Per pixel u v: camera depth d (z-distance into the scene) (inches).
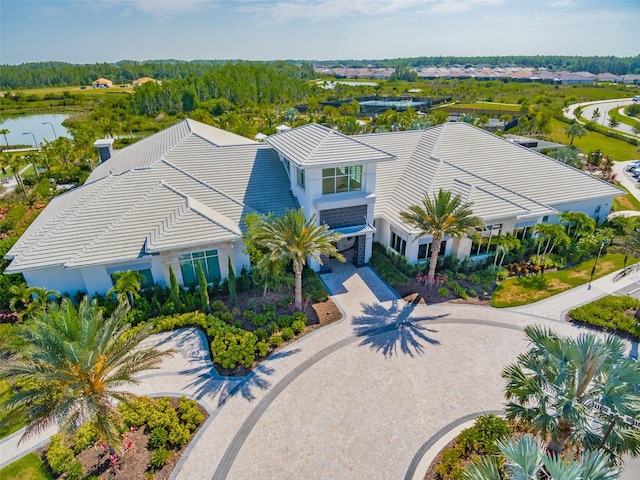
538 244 1293.1
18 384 746.8
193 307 985.5
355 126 3019.2
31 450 647.8
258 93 6127.0
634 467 604.7
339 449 641.0
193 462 622.2
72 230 1021.2
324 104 5698.8
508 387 553.9
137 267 1010.1
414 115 3686.0
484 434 635.5
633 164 2440.9
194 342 892.6
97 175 1509.6
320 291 1067.9
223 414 706.8
